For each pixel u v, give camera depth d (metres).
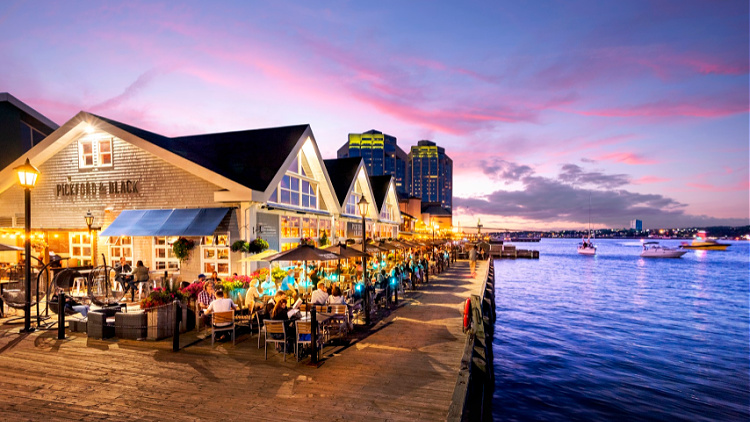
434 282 27.67
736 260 120.62
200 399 7.68
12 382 8.50
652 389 15.67
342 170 32.75
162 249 19.45
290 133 23.12
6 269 19.61
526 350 21.17
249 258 15.28
